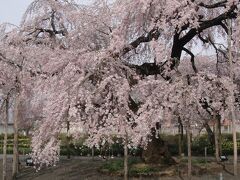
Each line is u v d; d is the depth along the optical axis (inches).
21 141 1341.0
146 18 489.4
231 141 1090.7
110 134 422.6
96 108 423.5
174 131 1096.2
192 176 517.3
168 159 557.6
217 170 563.8
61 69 461.1
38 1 649.0
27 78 571.8
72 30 572.7
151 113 424.2
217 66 643.5
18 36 604.7
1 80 581.9
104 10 525.3
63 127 413.4
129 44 498.6
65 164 725.9
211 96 482.6
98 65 440.8
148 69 514.9
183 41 546.3
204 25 526.9
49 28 654.5
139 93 460.1
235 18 514.0
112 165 577.6
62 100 410.6
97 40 543.2
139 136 413.4
